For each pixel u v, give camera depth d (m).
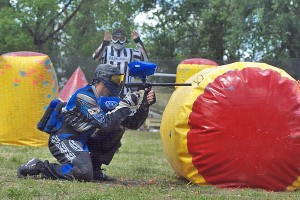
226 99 20.84
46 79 39.94
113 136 22.89
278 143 20.89
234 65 21.84
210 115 20.88
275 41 84.56
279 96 21.02
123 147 43.72
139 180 24.44
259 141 20.83
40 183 20.66
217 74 21.56
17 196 18.25
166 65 66.25
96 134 22.30
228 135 20.81
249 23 86.06
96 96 21.91
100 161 23.30
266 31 84.62
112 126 21.41
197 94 21.44
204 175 21.30
